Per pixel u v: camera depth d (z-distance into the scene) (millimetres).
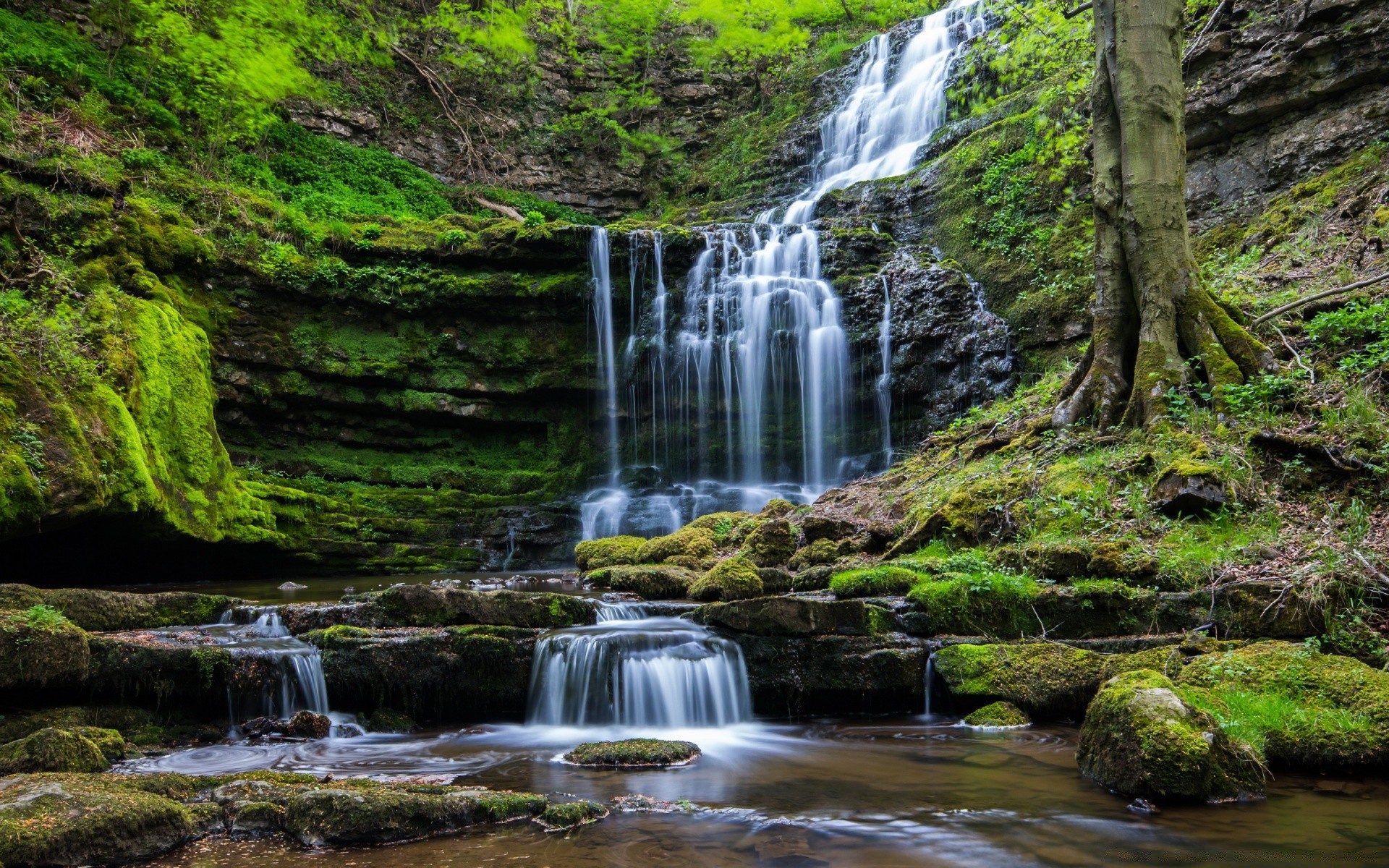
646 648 6570
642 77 27594
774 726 6590
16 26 17844
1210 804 4617
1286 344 8891
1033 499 8359
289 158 20750
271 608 7160
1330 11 12031
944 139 19484
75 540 10938
